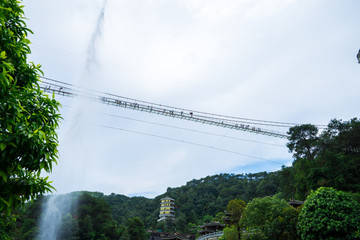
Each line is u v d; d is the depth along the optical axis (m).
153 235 93.94
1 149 6.11
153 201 167.00
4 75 6.11
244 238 34.03
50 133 7.71
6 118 6.25
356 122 53.56
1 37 6.93
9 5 7.64
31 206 67.00
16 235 56.41
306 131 63.50
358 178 45.03
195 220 132.12
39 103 7.67
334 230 23.77
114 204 165.00
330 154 48.59
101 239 73.69
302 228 26.56
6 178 6.40
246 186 157.00
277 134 64.38
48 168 7.31
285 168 70.00
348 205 24.61
